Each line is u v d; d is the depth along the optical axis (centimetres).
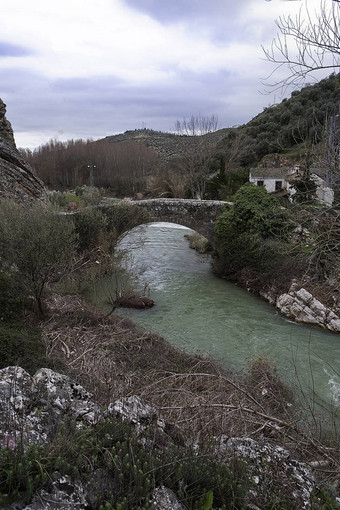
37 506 226
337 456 459
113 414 352
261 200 1797
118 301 1404
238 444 367
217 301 1551
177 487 270
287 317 1392
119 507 230
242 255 1762
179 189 4156
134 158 6706
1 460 244
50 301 1172
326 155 699
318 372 977
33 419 319
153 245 2709
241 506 271
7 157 1969
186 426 459
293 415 643
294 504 293
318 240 761
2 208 1058
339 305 1313
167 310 1420
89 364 822
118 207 2056
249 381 820
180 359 914
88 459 270
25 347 755
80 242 1620
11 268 1052
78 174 6744
